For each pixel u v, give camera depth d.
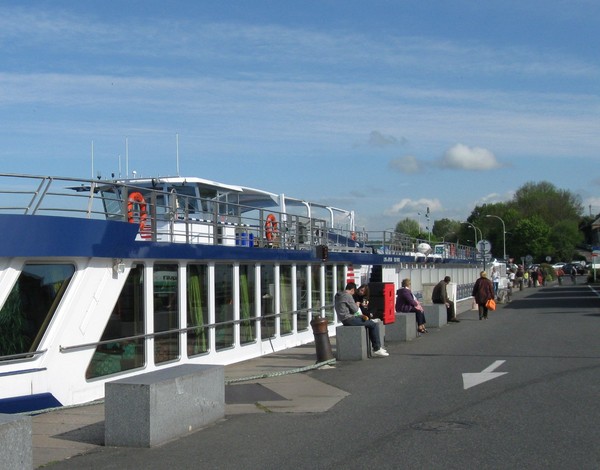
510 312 35.56
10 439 6.56
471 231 126.44
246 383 14.08
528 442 8.79
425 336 23.25
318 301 23.42
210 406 10.30
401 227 123.56
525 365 15.70
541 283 76.69
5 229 10.94
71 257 11.88
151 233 14.40
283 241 21.02
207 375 10.24
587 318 29.92
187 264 15.50
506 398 11.81
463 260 48.25
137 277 13.71
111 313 12.88
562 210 131.25
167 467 8.07
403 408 11.27
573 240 123.81
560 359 16.61
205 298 16.30
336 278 25.14
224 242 20.17
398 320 21.64
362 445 8.91
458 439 9.05
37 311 11.50
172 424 9.37
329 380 14.32
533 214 122.12
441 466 7.81
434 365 16.08
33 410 11.19
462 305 39.97
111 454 8.67
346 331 17.20
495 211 129.50
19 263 11.25
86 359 12.21
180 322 15.05
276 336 20.08
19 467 6.66
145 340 13.84
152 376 9.60
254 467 8.02
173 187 19.67
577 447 8.49
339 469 7.84
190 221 15.79
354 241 29.95
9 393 10.97
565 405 11.09
